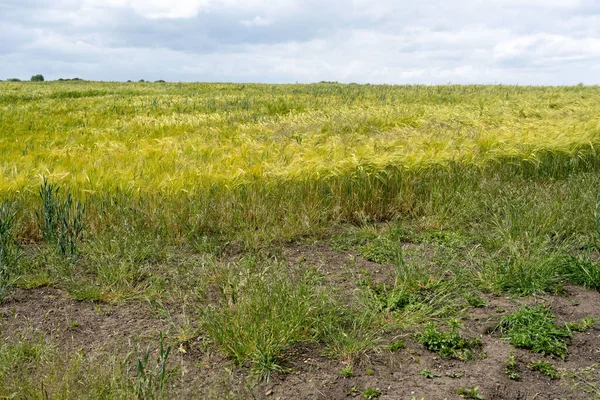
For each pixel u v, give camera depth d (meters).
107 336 3.69
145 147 9.24
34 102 21.00
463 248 5.49
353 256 5.38
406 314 3.89
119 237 5.41
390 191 7.05
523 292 4.29
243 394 3.01
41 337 3.44
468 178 7.39
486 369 3.26
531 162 8.02
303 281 4.14
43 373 3.03
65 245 5.05
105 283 4.57
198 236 5.80
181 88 29.25
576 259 4.68
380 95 21.16
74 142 11.67
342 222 6.62
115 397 2.72
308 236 6.07
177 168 7.37
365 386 3.10
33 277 4.67
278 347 3.38
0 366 3.01
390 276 4.76
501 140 8.28
